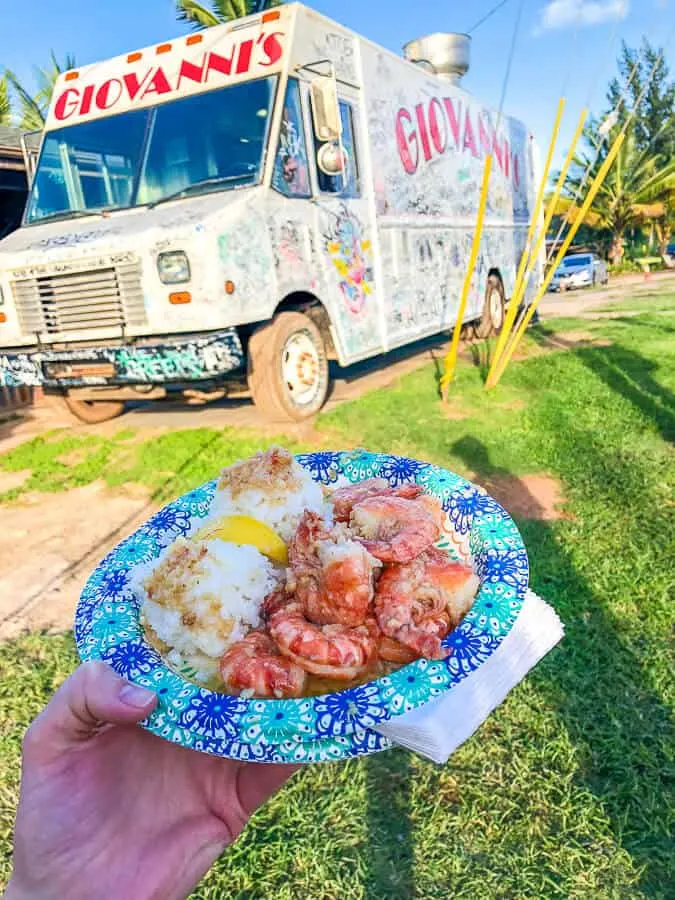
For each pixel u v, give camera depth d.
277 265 5.84
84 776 1.22
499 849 2.16
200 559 1.28
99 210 6.16
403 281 7.92
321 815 2.32
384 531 1.35
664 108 28.00
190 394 6.50
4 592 3.95
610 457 5.20
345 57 6.73
